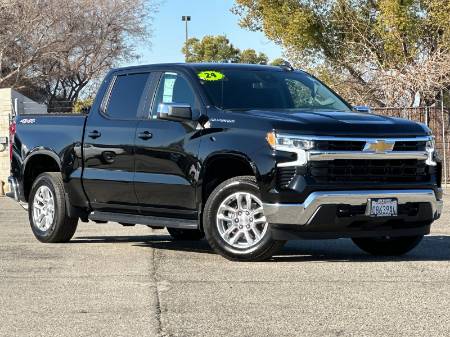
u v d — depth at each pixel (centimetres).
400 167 838
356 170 819
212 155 852
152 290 704
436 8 2694
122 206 964
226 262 856
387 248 922
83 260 885
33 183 1077
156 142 909
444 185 2183
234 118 852
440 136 2277
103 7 4359
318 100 952
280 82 948
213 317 601
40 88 4491
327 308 625
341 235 824
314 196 797
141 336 550
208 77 920
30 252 955
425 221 865
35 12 3797
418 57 2862
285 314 608
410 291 686
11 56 3862
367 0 3016
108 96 998
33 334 559
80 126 1010
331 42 3061
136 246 1020
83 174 996
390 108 2223
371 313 607
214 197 851
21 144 1084
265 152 815
